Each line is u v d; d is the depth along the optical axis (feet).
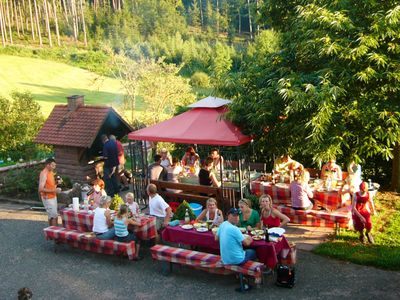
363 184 33.27
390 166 49.06
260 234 28.84
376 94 37.27
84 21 297.74
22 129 73.97
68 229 35.91
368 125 35.47
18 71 199.11
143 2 321.73
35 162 60.34
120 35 284.20
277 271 27.91
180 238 31.22
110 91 174.81
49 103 147.95
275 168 42.86
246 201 30.94
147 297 27.94
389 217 39.29
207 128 41.34
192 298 27.37
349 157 38.86
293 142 41.06
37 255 35.63
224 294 27.58
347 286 27.68
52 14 308.40
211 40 299.79
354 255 31.53
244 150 43.62
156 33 300.20
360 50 32.96
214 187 39.96
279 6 51.08
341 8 36.45
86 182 53.57
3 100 76.54
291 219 38.17
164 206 34.53
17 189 53.11
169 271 31.07
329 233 36.19
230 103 40.86
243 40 295.07
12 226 42.78
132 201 35.50
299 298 26.53
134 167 47.55
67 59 236.43
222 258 27.55
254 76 41.57
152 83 80.94
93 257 34.73
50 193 38.81
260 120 38.40
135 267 32.35
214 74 44.42
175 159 46.68
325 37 34.09
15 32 285.02
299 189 37.29
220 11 345.31
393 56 35.94
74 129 54.13
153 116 81.10
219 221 31.22
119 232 32.48
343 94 34.24
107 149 49.14
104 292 28.94
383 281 28.09
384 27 33.45
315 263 31.12
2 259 35.14
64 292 29.30
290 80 35.37
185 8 394.93
